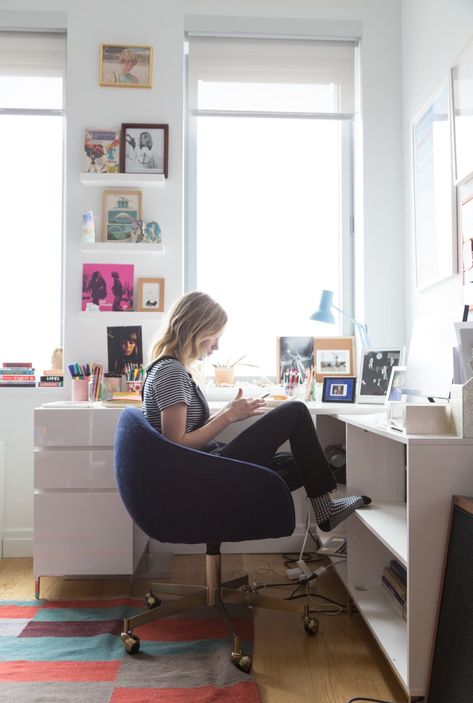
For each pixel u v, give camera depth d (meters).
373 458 2.13
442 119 2.39
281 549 2.77
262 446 1.88
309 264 3.11
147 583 2.39
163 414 1.85
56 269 3.07
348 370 2.92
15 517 2.83
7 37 2.99
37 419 2.29
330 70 3.07
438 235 2.45
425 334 2.03
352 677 1.64
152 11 2.95
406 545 1.56
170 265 2.90
